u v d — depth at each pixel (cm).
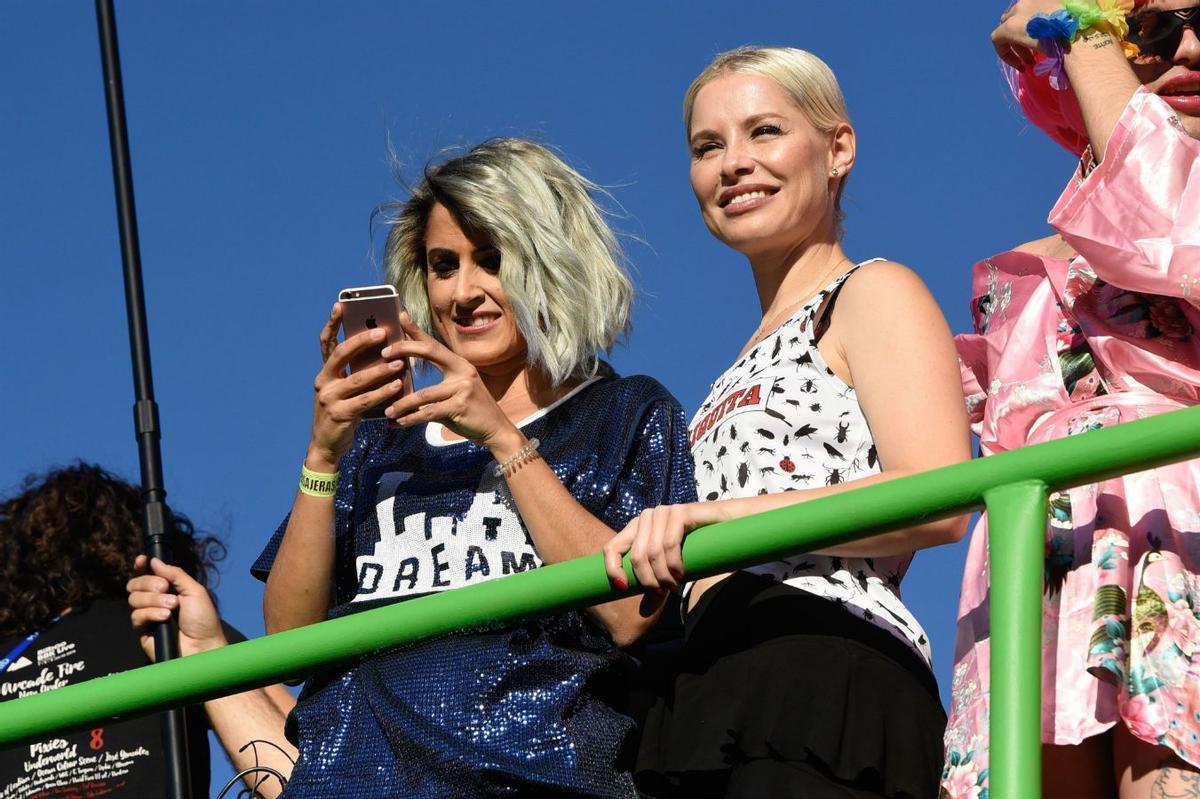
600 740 489
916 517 402
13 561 675
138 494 700
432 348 516
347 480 561
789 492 467
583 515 511
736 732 477
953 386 505
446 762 482
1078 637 451
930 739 480
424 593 523
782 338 537
